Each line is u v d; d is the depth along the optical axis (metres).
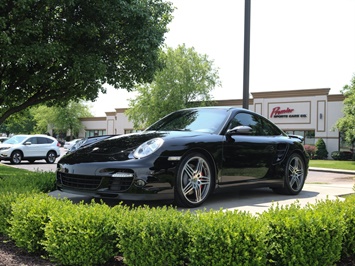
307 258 2.62
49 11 9.30
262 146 5.40
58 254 2.88
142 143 4.40
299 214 2.75
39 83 10.28
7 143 20.62
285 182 5.80
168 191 4.21
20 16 8.84
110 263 2.93
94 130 57.41
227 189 4.92
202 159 4.60
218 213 2.78
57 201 3.46
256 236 2.46
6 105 12.45
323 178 14.89
